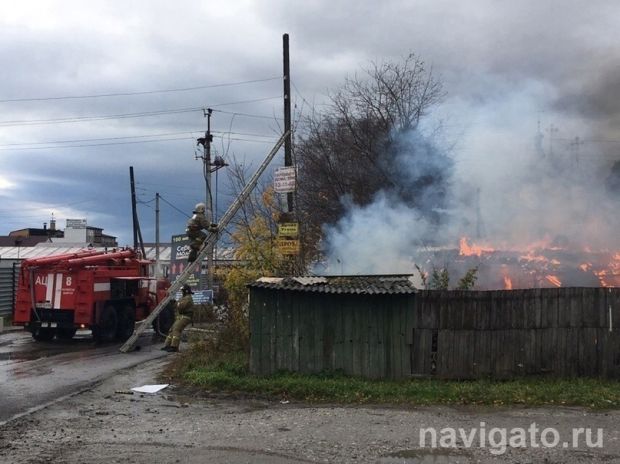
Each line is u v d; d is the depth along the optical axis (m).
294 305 10.97
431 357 10.68
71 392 10.29
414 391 9.65
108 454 6.65
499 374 10.62
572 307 10.76
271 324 11.01
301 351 10.89
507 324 10.73
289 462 6.31
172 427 7.86
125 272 18.84
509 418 8.13
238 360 11.74
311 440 7.14
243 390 10.20
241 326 13.23
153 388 10.51
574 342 10.71
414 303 10.73
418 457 6.48
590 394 9.30
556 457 6.45
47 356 14.86
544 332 10.73
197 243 15.38
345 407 8.97
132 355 14.91
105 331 17.94
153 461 6.38
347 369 10.77
